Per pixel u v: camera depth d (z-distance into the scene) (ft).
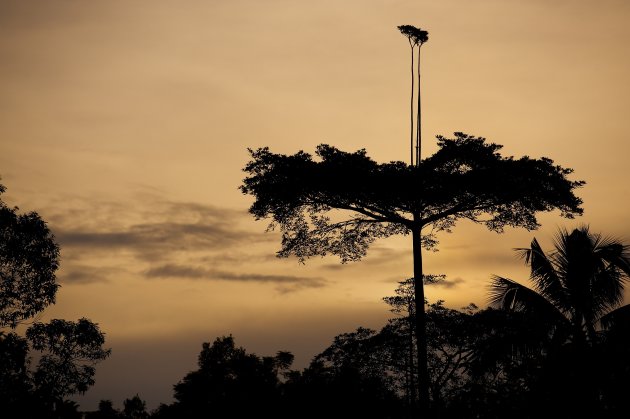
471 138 136.05
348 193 134.92
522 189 131.54
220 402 220.64
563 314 120.78
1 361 134.82
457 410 114.11
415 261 138.72
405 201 133.49
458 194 133.49
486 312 134.62
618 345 105.70
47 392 139.44
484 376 117.70
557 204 134.00
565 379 101.71
